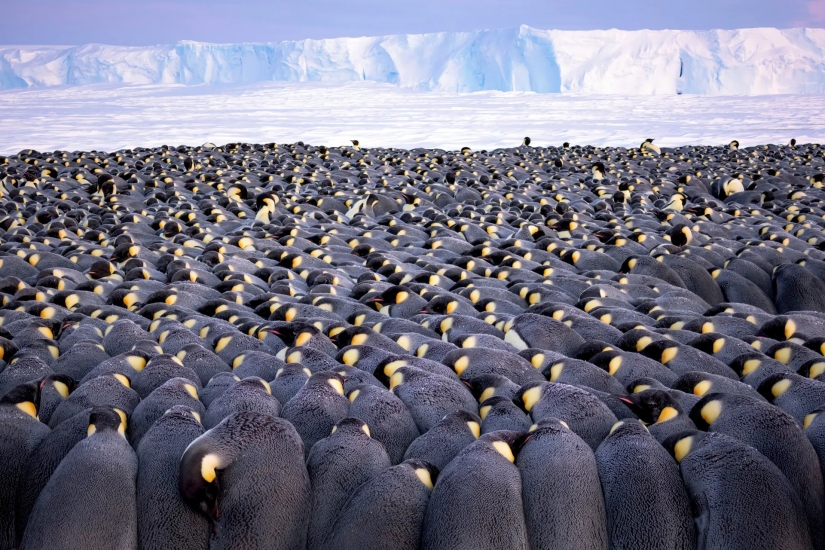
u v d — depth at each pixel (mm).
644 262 9367
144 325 7184
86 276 9281
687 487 4102
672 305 8039
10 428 4645
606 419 4770
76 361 5965
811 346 6082
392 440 4746
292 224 12273
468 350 5918
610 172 21172
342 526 3879
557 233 11945
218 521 3969
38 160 22078
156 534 3938
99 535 3781
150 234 12227
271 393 5172
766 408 4555
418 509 3934
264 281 9297
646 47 123375
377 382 5594
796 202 15438
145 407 4852
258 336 6652
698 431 4359
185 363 5918
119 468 4121
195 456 4023
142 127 55000
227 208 14625
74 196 15609
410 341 6555
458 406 5113
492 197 15594
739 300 8922
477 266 9547
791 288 8797
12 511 4355
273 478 4062
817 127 51375
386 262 9844
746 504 3822
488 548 3598
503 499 3783
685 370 5863
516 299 8148
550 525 3816
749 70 122188
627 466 4109
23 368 5664
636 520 3881
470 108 80125
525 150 30031
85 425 4574
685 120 59875
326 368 5781
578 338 6535
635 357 5855
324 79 136875
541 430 4312
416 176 19969
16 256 9680
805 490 4203
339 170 20609
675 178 19812
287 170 20578
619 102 92000
